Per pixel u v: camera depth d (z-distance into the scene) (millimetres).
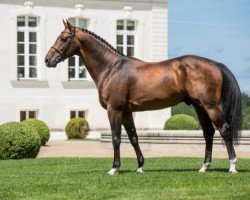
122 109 12586
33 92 30734
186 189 11109
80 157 18703
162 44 32844
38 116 30797
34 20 30828
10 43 30266
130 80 12508
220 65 12359
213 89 12227
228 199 10281
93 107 31641
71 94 31344
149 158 17797
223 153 20125
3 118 30203
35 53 30844
